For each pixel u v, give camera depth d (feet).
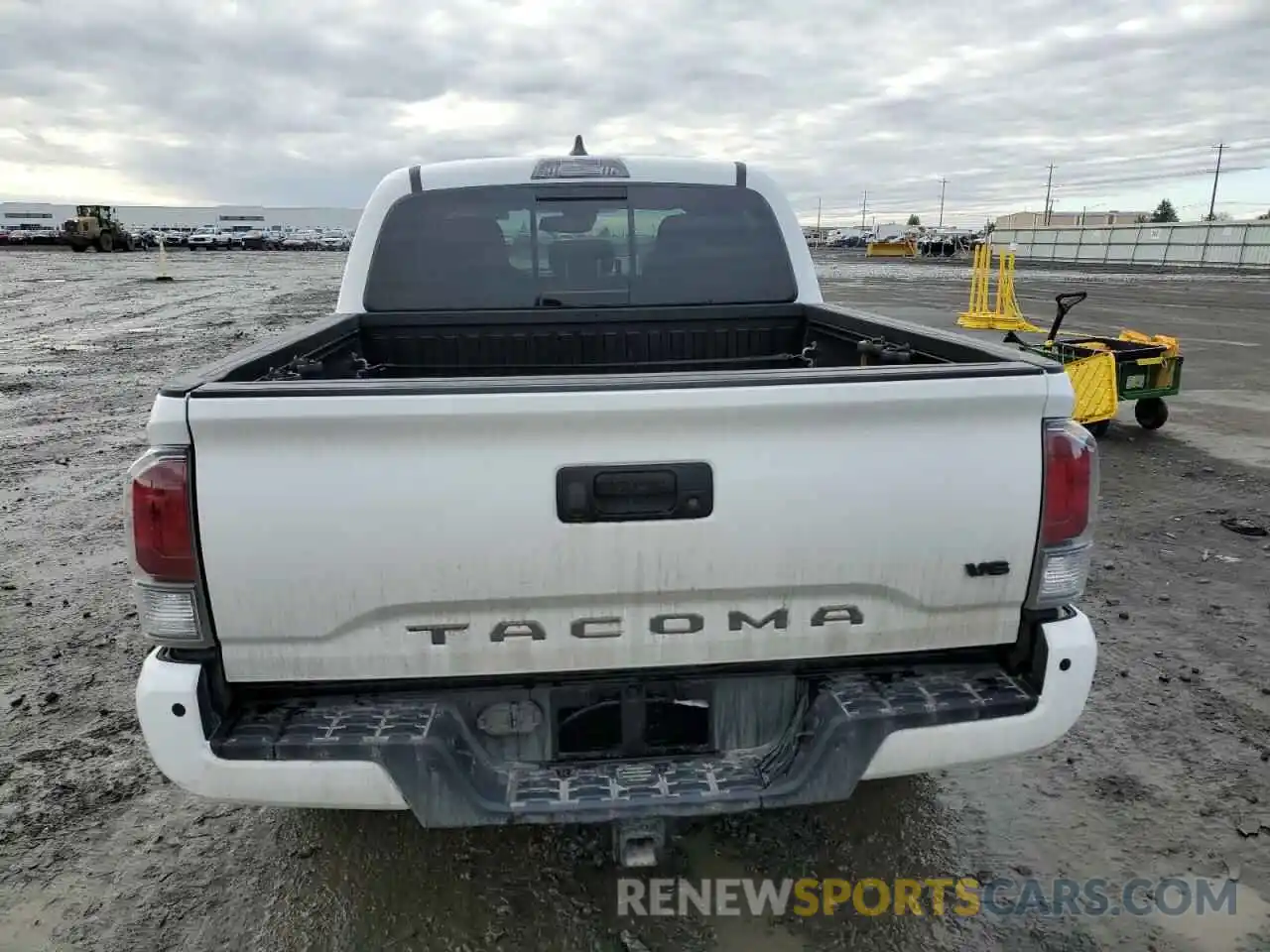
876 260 207.51
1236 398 33.42
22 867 9.34
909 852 9.39
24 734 11.86
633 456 6.73
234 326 59.11
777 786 7.23
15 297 83.92
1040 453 7.15
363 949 8.16
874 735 7.18
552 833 9.69
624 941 8.20
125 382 39.06
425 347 13.53
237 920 8.54
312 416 6.41
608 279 13.52
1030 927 8.36
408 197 13.15
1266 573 16.67
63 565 17.85
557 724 7.50
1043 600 7.42
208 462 6.52
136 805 10.36
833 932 8.30
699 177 13.47
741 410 6.69
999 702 7.35
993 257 199.93
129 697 12.80
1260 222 157.79
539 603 6.98
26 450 27.22
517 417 6.53
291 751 6.81
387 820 10.00
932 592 7.28
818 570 7.09
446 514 6.70
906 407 6.86
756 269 13.75
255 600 6.75
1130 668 13.17
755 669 7.57
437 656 7.06
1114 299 78.33
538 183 13.15
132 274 120.78
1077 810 10.05
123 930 8.45
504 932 8.32
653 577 6.97
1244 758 11.00
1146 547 18.03
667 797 7.10
